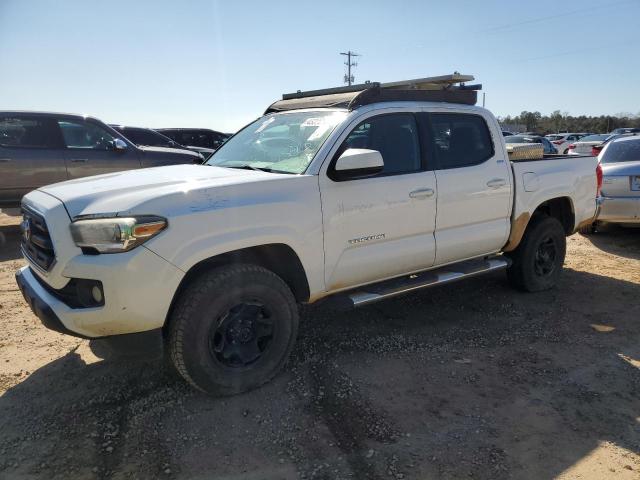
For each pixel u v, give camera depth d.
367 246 3.88
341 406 3.25
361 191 3.75
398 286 4.17
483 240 4.68
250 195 3.26
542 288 5.44
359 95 3.98
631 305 5.09
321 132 3.82
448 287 5.62
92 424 3.04
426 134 4.25
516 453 2.80
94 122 8.69
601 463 2.73
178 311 3.10
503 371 3.73
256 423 3.05
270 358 3.46
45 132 8.20
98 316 2.89
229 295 3.19
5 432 2.96
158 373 3.64
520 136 22.59
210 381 3.21
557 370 3.74
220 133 16.62
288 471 2.65
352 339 4.27
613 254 7.15
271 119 4.54
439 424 3.07
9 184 7.95
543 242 5.33
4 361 3.83
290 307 3.50
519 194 4.89
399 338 4.28
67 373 3.65
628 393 3.43
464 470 2.66
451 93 4.58
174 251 2.96
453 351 4.05
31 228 3.30
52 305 3.01
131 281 2.86
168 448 2.82
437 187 4.21
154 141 12.91
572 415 3.17
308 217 3.48
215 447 2.83
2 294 5.37
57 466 2.68
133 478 2.59
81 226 2.88
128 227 2.82
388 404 3.28
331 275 3.70
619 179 7.30
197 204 3.06
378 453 2.79
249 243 3.23
